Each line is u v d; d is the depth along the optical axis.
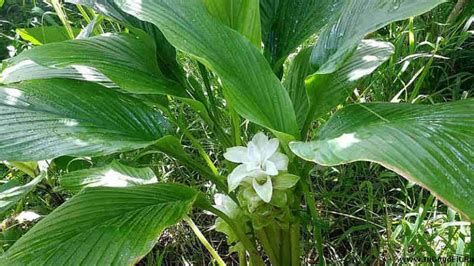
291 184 0.34
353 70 0.41
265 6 0.45
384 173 0.53
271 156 0.34
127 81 0.35
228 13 0.39
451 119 0.28
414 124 0.28
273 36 0.44
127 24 0.41
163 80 0.38
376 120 0.31
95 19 0.49
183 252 0.51
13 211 0.54
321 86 0.36
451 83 0.66
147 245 0.29
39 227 0.30
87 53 0.36
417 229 0.42
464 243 0.40
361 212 0.52
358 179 0.55
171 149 0.37
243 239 0.38
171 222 0.30
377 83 0.62
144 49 0.39
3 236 0.50
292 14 0.44
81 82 0.38
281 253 0.39
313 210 0.38
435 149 0.26
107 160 0.52
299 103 0.43
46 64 0.34
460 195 0.24
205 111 0.38
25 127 0.33
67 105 0.35
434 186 0.24
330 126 0.33
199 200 0.35
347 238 0.50
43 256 0.28
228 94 0.35
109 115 0.36
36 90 0.36
